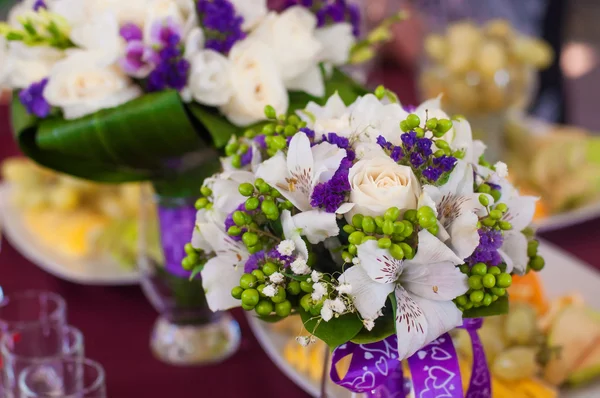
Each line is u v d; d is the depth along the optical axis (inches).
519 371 41.8
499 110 62.9
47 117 42.9
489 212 34.0
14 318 45.2
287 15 42.3
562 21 99.4
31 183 61.8
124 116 41.0
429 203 33.0
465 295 34.2
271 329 46.7
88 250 54.4
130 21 41.1
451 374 35.6
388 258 33.0
